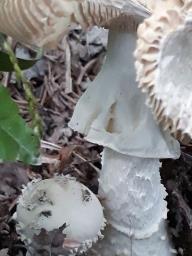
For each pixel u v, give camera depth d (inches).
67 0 3.6
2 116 4.0
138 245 5.3
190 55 3.9
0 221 5.9
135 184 4.9
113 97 4.6
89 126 4.7
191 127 3.9
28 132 4.0
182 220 6.0
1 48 4.8
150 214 5.1
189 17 3.6
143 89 3.6
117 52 4.5
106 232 5.3
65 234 4.7
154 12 3.7
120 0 3.7
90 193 4.9
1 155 3.9
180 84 3.9
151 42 3.6
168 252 5.7
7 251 5.6
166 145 4.6
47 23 3.7
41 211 4.7
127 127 4.6
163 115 3.8
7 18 3.8
